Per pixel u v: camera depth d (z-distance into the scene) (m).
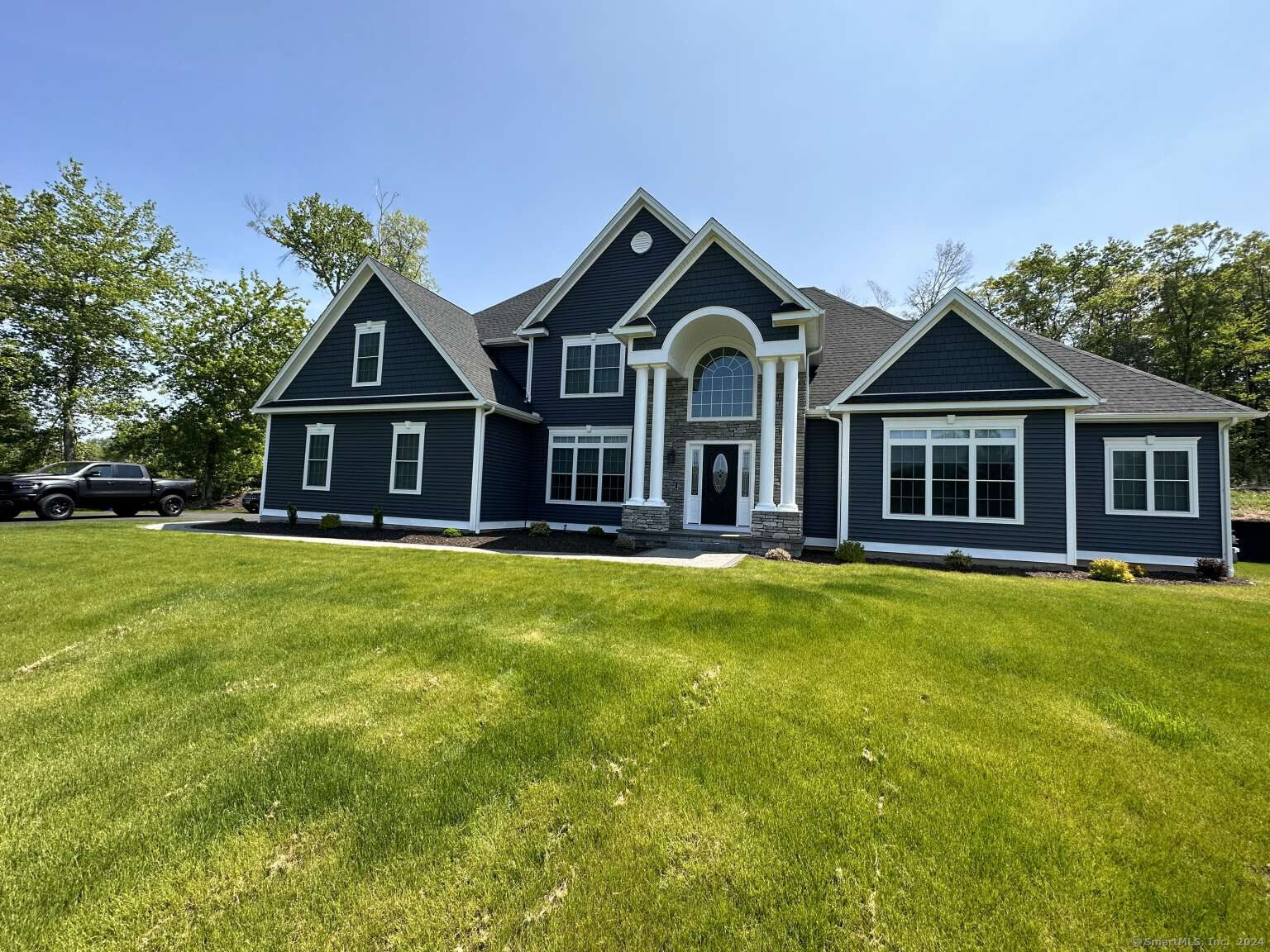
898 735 3.40
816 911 2.06
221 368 25.56
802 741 3.31
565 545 12.48
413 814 2.61
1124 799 2.81
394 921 2.01
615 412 15.86
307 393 17.03
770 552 11.02
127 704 3.82
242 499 24.75
